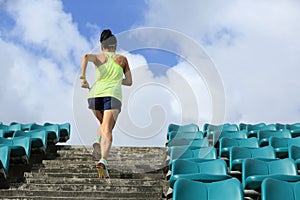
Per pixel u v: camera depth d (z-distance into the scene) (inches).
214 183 199.8
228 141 356.8
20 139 354.3
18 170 343.0
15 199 258.2
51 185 283.1
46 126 454.3
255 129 489.1
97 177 315.6
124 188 276.7
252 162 249.3
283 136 401.7
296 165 274.1
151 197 262.8
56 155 392.5
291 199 197.2
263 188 196.9
